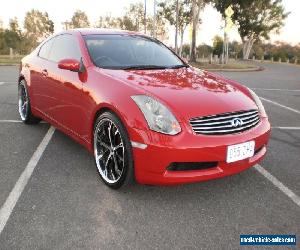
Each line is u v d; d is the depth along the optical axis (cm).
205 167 330
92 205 331
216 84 393
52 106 471
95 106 367
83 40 448
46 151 458
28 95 547
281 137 564
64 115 442
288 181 398
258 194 364
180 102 332
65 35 490
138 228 299
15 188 358
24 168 405
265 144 371
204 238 289
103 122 359
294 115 739
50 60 492
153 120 317
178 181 321
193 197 353
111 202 337
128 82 359
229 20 2408
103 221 306
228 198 354
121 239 283
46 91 482
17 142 489
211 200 348
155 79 377
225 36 2708
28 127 561
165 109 322
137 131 319
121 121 335
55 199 339
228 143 324
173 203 340
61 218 308
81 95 394
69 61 401
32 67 529
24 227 294
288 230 304
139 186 368
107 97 352
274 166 438
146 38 509
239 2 4381
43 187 362
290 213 331
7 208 321
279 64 3772
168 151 310
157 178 321
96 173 397
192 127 320
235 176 404
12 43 4516
